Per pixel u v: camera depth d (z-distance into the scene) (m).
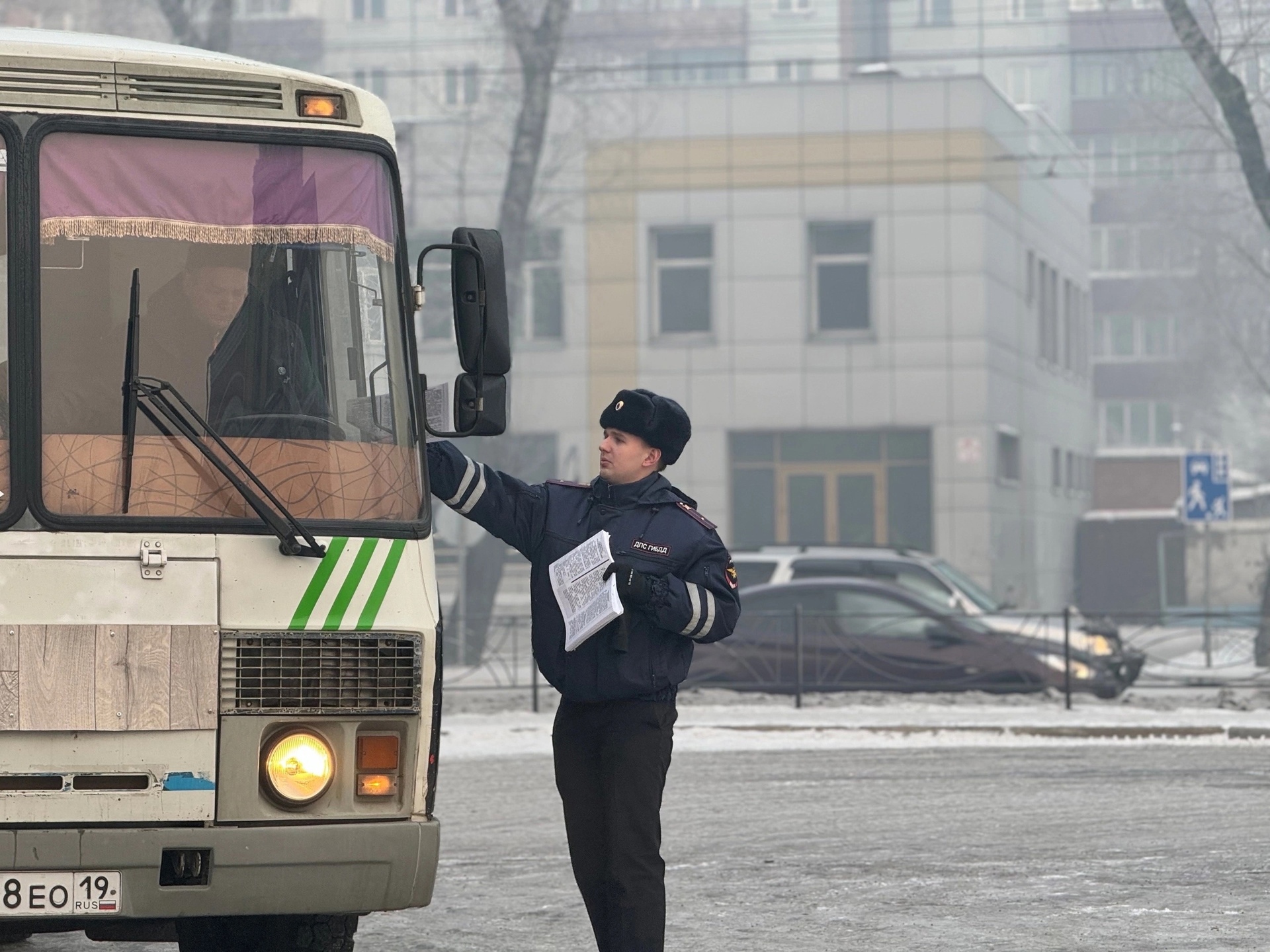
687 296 42.00
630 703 7.16
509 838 12.57
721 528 41.38
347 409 6.91
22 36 7.00
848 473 41.22
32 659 6.27
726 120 41.59
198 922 7.67
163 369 6.70
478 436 7.13
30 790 6.25
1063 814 13.45
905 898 10.17
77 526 6.41
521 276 33.56
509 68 40.41
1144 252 52.41
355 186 7.06
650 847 7.14
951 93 40.88
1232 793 14.55
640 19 43.78
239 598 6.50
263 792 6.46
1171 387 61.81
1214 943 8.94
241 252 6.86
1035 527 44.78
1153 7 37.34
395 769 6.65
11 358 6.49
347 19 46.16
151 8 38.69
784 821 13.17
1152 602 49.06
